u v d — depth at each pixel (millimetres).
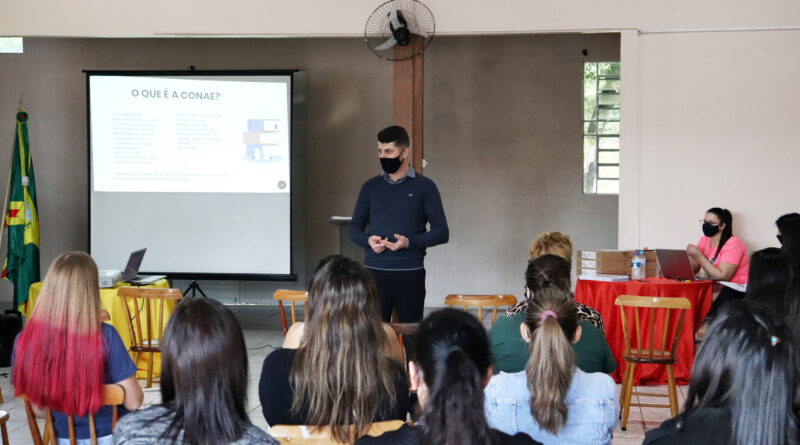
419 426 1553
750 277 2961
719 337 1524
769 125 5980
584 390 2160
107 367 2664
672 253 5340
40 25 6348
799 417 1534
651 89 6094
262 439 1664
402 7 6172
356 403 2031
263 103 7801
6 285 9133
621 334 5176
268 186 7859
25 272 6609
